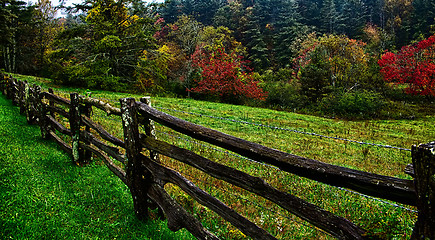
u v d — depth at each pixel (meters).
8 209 2.88
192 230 2.52
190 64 34.69
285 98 28.05
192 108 19.25
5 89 12.72
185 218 2.59
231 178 2.20
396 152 10.86
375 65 32.56
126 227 2.96
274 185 5.34
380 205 4.73
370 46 46.78
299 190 5.18
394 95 31.89
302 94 28.89
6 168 3.90
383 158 9.70
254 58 56.56
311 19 71.44
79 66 24.56
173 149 2.71
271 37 62.72
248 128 13.83
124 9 28.39
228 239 3.10
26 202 3.08
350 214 4.30
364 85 31.88
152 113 2.86
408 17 60.47
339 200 4.87
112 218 3.13
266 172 6.02
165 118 2.72
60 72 23.83
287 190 5.16
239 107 23.39
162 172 2.85
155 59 31.61
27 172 3.90
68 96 14.59
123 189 3.86
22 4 36.22
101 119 9.14
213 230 3.23
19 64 37.19
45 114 6.00
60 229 2.74
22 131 6.45
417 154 1.19
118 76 27.70
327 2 69.81
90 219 3.03
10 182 3.49
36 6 36.31
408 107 26.92
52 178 3.88
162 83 32.03
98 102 3.89
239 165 6.43
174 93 30.72
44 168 4.22
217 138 2.28
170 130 9.66
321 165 1.70
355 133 15.27
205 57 33.72
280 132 13.50
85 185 3.82
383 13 68.88
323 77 28.52
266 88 30.45
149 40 29.75
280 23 64.75
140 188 3.10
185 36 44.59
